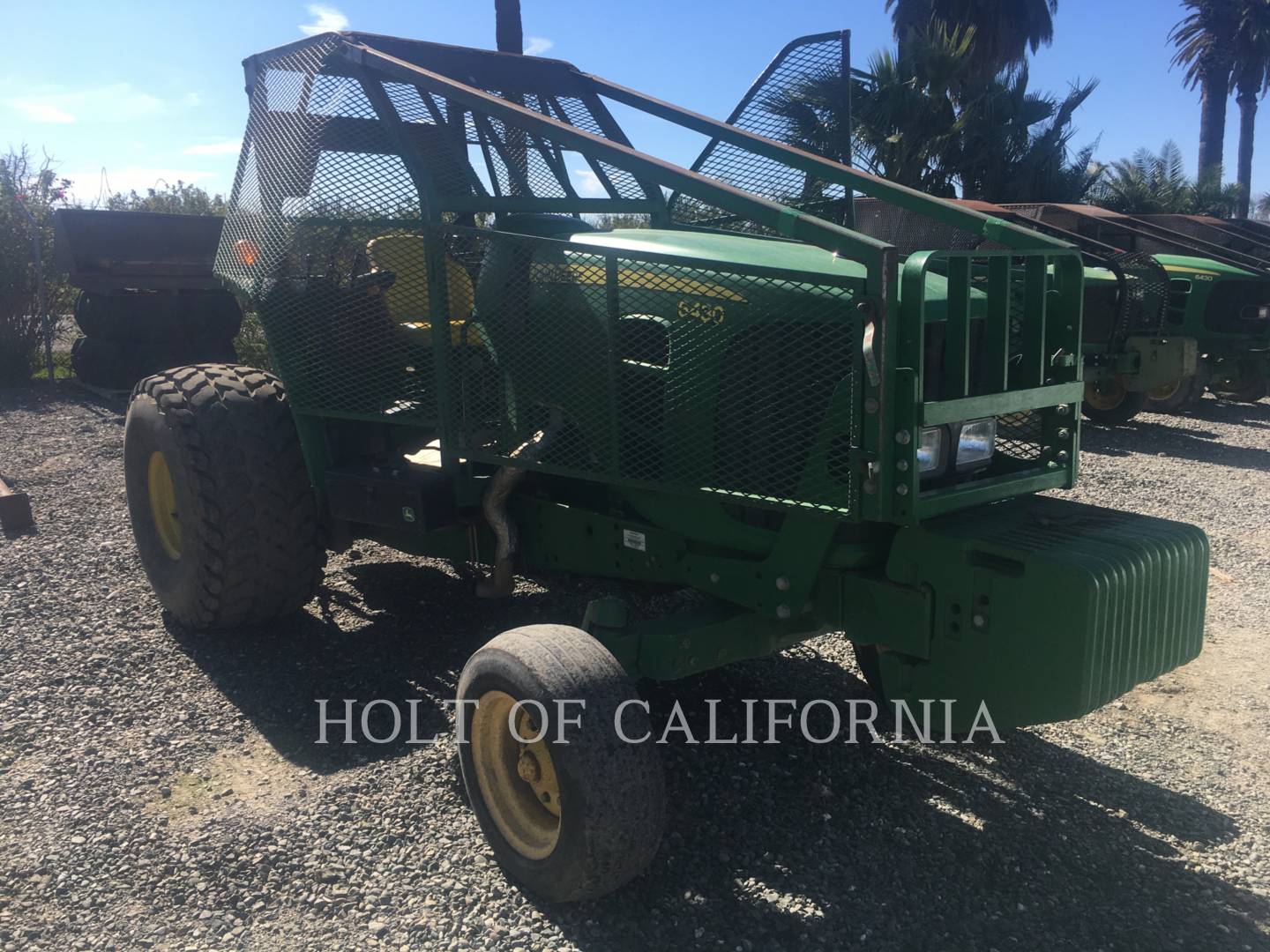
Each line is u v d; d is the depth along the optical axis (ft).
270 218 13.03
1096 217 37.22
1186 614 9.27
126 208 51.70
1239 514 23.02
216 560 13.61
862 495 8.65
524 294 10.62
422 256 11.45
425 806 10.57
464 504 12.46
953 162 63.77
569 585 16.88
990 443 9.67
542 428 10.80
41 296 37.37
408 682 13.41
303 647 14.44
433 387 11.64
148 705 12.66
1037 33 90.84
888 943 8.67
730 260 10.39
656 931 8.79
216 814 10.31
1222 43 127.03
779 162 12.36
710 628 10.25
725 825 10.41
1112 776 11.61
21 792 10.64
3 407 32.78
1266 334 36.99
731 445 9.54
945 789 11.22
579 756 8.49
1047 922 8.98
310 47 12.44
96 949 8.41
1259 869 9.84
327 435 13.64
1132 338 32.42
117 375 34.65
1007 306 9.30
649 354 9.87
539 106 14.89
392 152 11.51
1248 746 12.38
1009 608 8.51
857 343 8.44
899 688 9.45
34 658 13.75
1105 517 9.61
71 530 19.40
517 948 8.55
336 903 9.04
